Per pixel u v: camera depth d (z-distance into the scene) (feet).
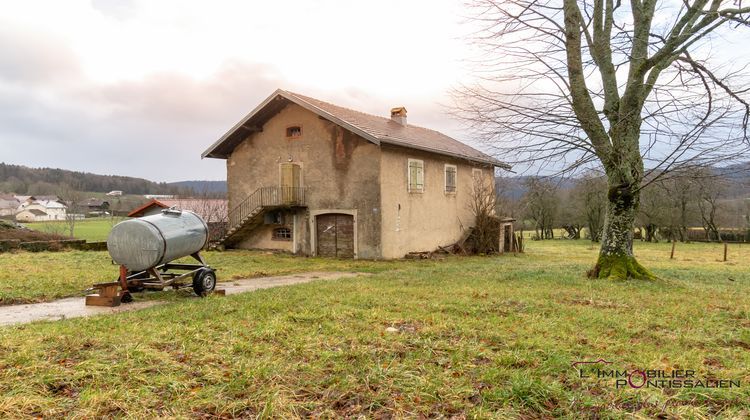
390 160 61.36
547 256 80.53
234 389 12.57
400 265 53.88
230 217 72.54
